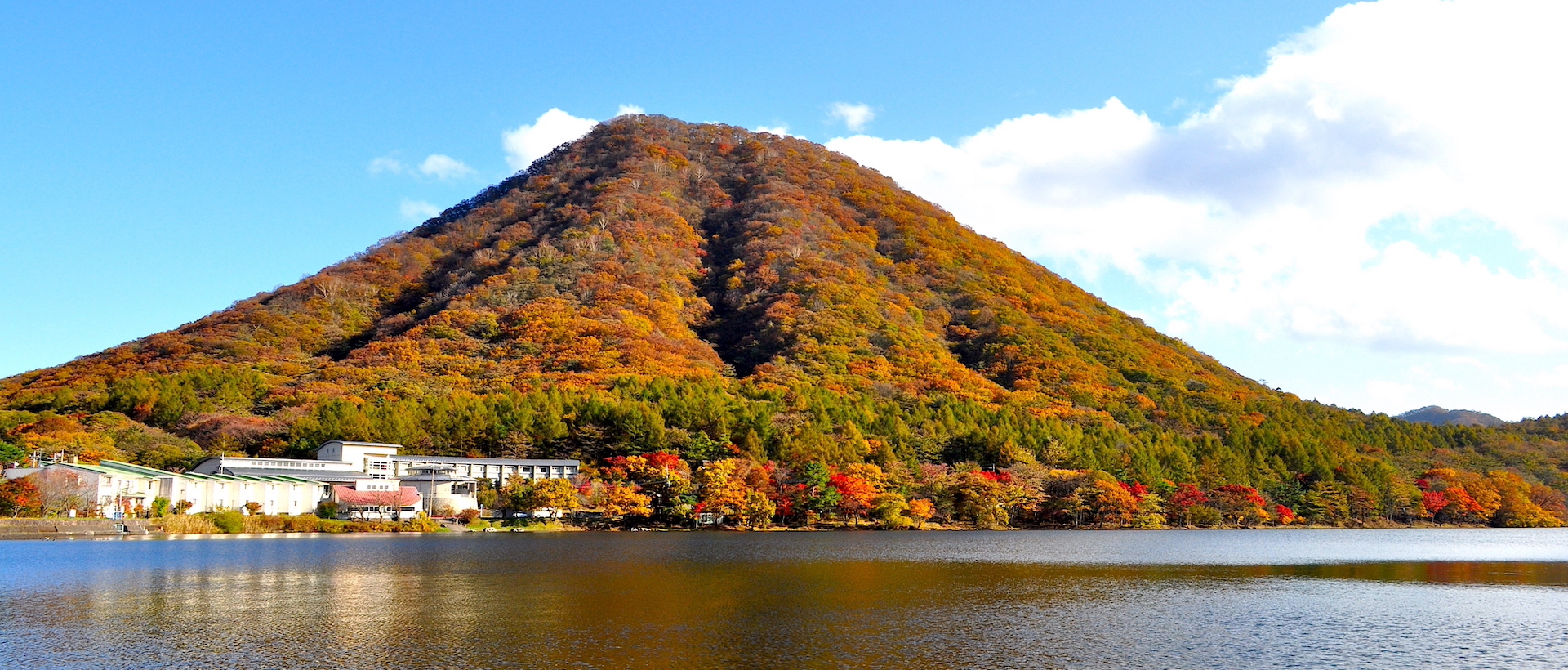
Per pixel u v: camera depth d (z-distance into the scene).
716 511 172.12
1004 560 115.81
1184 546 147.12
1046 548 137.25
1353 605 78.12
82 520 134.88
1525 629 67.88
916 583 90.06
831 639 62.41
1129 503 193.00
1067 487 196.88
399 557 108.44
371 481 167.62
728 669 54.38
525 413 197.00
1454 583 94.06
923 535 166.25
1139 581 93.75
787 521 181.62
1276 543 159.00
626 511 168.25
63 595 77.38
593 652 58.03
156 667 54.50
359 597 77.06
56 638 61.19
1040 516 198.62
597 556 112.81
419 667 54.41
